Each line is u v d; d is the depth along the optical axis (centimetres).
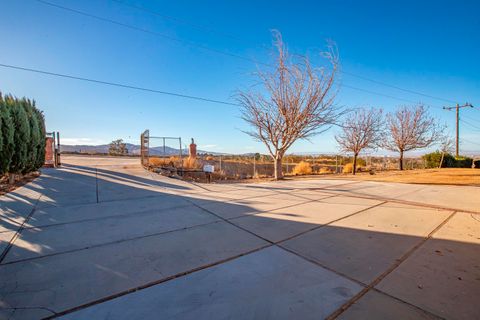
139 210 540
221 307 208
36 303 212
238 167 1877
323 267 280
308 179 1193
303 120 1095
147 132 1392
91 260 297
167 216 493
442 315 197
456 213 519
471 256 308
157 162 1459
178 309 205
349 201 642
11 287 237
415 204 605
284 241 360
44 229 411
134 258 303
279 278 255
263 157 2217
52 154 1295
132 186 836
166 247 337
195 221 460
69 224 439
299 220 468
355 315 197
